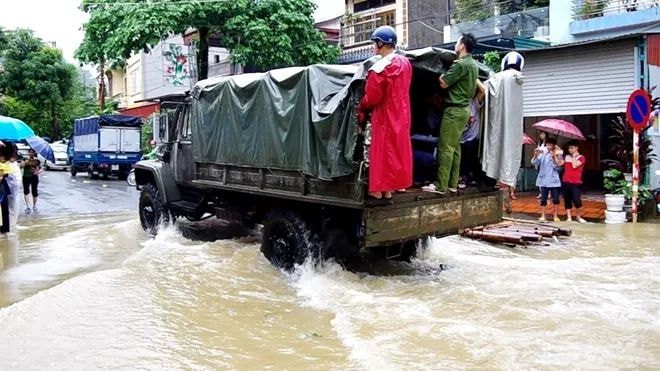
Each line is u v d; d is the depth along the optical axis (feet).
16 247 31.65
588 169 58.13
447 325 17.72
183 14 61.26
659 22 49.47
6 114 125.18
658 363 14.66
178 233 33.45
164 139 33.37
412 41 82.53
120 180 85.66
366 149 19.63
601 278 23.43
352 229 22.26
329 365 15.08
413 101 24.30
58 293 21.17
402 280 23.22
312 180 22.34
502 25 62.75
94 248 30.99
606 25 52.80
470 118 22.95
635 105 38.01
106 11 61.87
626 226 37.17
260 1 64.90
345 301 20.43
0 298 21.50
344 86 21.35
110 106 135.33
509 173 22.90
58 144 115.34
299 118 22.50
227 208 29.09
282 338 17.12
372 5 94.48
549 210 43.60
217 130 27.43
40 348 16.24
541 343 16.10
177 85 78.74
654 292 21.30
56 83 130.41
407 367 14.62
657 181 41.91
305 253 22.99
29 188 49.08
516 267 25.55
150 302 20.43
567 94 47.34
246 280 23.25
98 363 15.21
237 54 64.13
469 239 32.04
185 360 15.47
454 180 22.56
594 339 16.38
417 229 21.89
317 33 69.26
